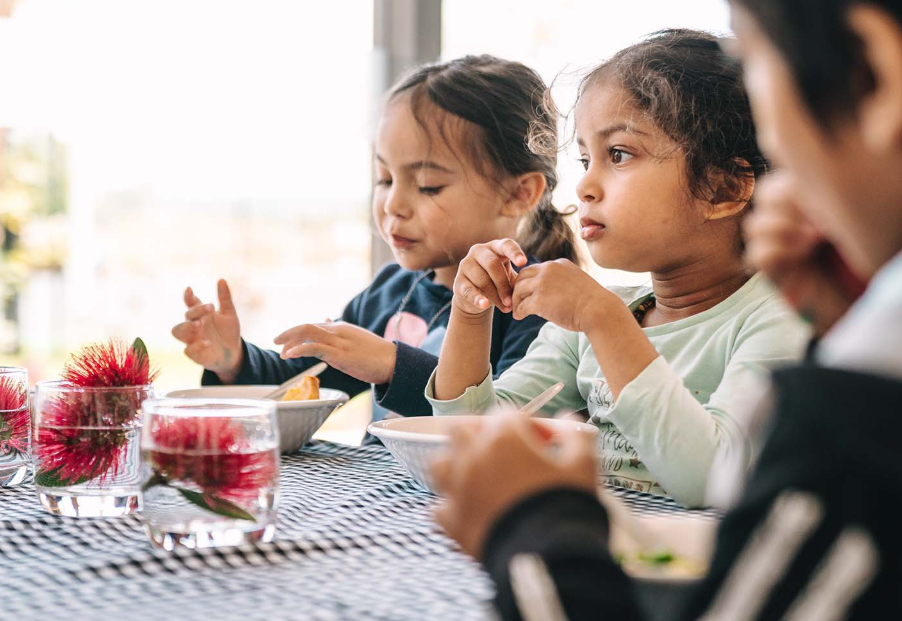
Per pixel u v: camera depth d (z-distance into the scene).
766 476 0.41
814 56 0.40
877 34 0.38
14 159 2.51
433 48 2.27
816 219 0.48
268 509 0.73
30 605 0.60
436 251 1.61
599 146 1.16
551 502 0.47
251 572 0.67
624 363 0.97
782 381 0.42
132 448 0.84
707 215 1.15
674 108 1.12
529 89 1.68
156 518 0.71
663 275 1.21
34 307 2.57
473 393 1.17
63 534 0.77
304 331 1.33
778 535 0.39
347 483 0.98
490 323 1.20
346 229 2.42
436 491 0.92
